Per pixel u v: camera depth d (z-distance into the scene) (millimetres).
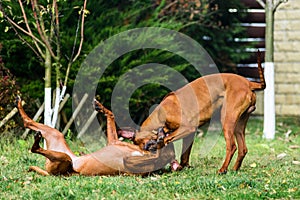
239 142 12984
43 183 11203
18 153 14602
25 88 17422
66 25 17719
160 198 10219
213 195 10445
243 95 12656
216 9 20969
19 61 17672
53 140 12086
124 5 19469
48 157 11555
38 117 16406
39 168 12211
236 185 11086
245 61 24531
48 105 14977
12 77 17438
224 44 22891
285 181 11484
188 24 19281
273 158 14953
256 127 21094
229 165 13805
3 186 10969
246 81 12922
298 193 10633
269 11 18531
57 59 14656
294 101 24922
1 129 16188
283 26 24859
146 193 10453
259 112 24812
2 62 16781
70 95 17516
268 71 18578
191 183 11172
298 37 24812
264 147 16438
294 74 24891
